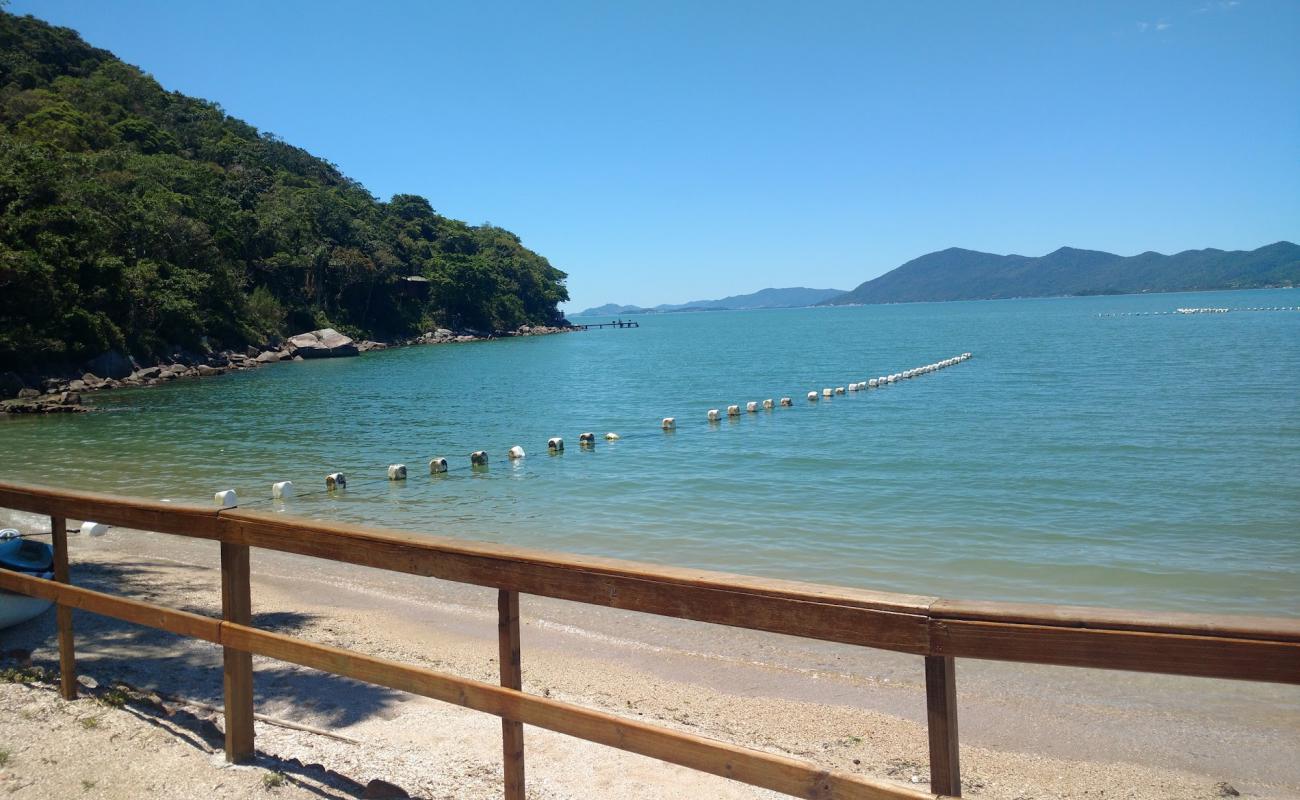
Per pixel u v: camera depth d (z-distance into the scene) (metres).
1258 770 5.44
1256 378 34.78
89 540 12.18
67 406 34.31
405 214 132.12
